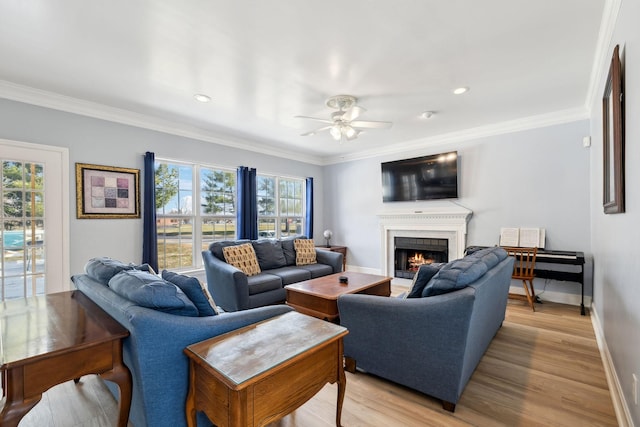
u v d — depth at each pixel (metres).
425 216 4.82
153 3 1.78
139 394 1.33
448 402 1.75
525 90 3.05
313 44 2.22
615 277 2.00
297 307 2.97
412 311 1.82
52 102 3.08
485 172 4.32
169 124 3.97
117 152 3.56
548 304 3.79
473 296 1.63
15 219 2.89
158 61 2.45
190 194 4.38
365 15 1.90
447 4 1.81
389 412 1.75
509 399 1.85
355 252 5.96
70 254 3.20
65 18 1.91
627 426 1.52
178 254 4.24
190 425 1.34
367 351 2.08
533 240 3.87
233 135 4.64
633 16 1.48
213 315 1.62
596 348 2.55
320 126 4.16
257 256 4.10
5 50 2.27
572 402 1.82
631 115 1.53
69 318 1.50
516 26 2.03
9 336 1.27
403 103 3.37
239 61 2.46
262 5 1.80
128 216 3.63
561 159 3.75
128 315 1.29
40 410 1.78
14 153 2.88
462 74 2.70
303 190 6.17
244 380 1.05
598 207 2.96
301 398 1.31
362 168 5.81
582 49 2.30
